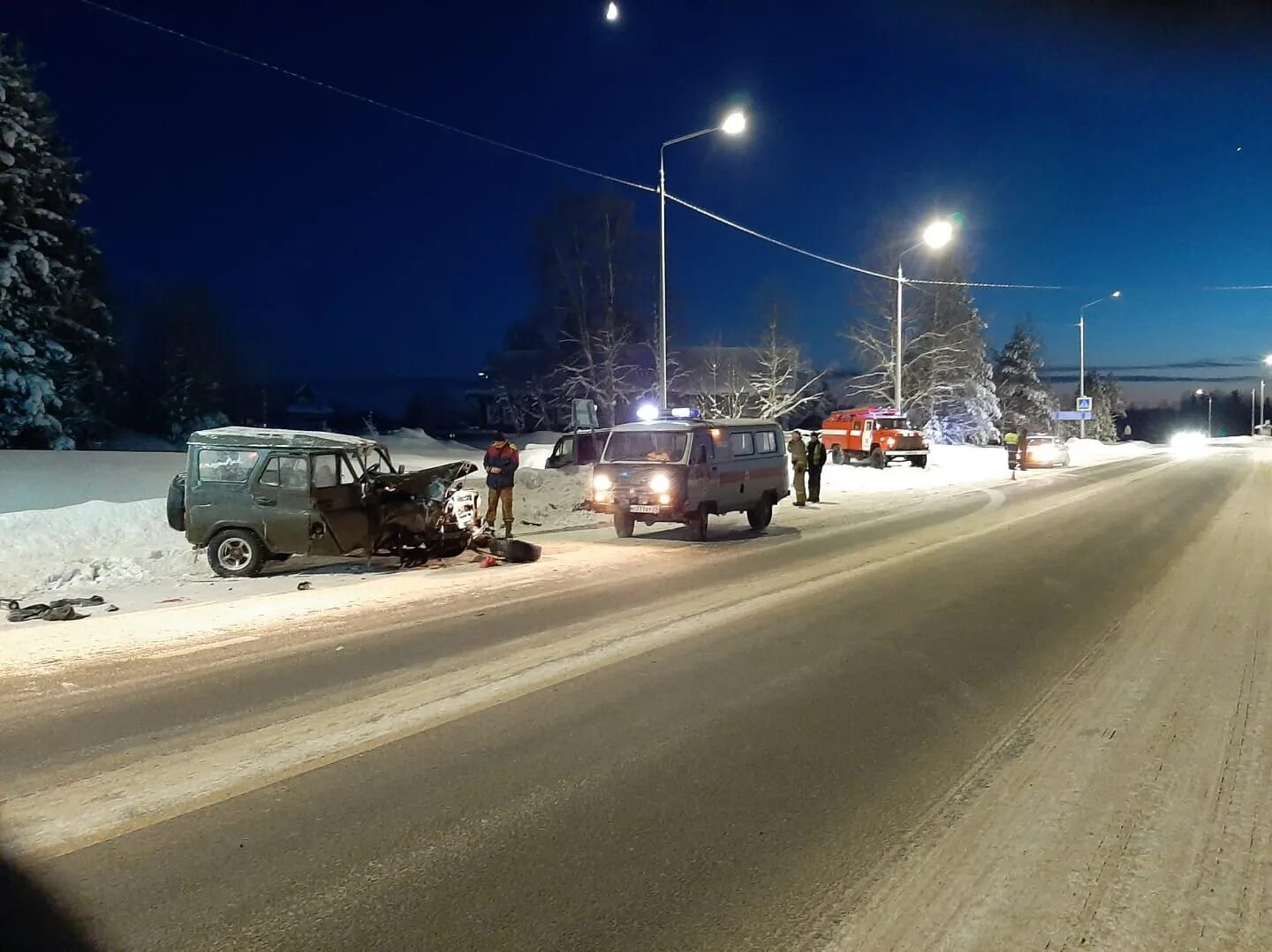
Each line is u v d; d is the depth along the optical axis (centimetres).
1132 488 2597
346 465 1163
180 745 523
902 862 385
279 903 352
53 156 3081
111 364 3981
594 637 788
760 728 554
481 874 374
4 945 322
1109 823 421
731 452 1507
